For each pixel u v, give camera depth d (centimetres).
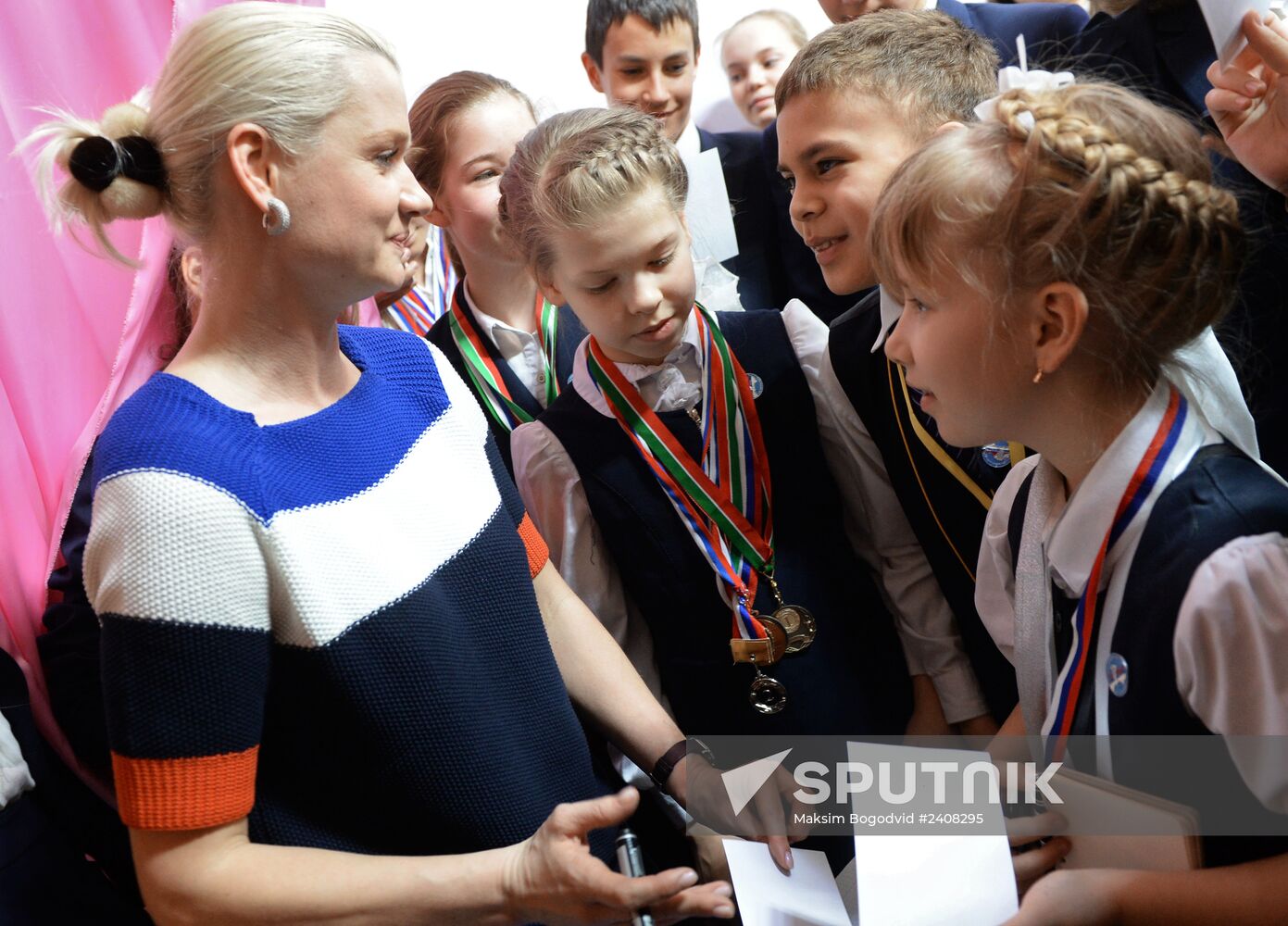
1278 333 170
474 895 113
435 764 119
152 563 105
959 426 121
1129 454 111
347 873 112
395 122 117
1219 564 103
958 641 177
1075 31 248
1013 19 253
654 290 158
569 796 133
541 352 212
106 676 108
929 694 179
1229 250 107
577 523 173
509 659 129
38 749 157
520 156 167
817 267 253
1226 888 105
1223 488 108
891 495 179
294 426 117
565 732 134
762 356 179
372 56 116
